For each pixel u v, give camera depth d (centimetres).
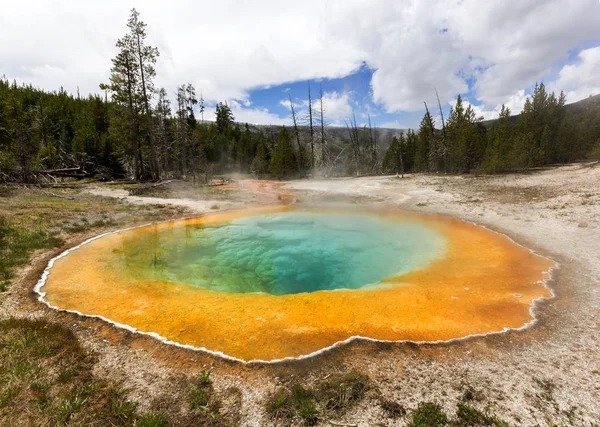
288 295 567
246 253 912
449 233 999
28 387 316
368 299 542
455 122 3062
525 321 458
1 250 730
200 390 322
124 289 583
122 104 2372
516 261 721
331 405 302
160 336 422
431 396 312
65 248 811
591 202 1183
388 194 1955
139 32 2242
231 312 493
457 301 529
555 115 2889
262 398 313
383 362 366
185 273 732
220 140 4678
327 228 1176
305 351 387
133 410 296
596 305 497
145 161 2808
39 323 435
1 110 2395
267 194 2053
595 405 296
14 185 1639
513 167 2467
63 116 3934
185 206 1517
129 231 1037
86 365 358
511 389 320
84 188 1980
